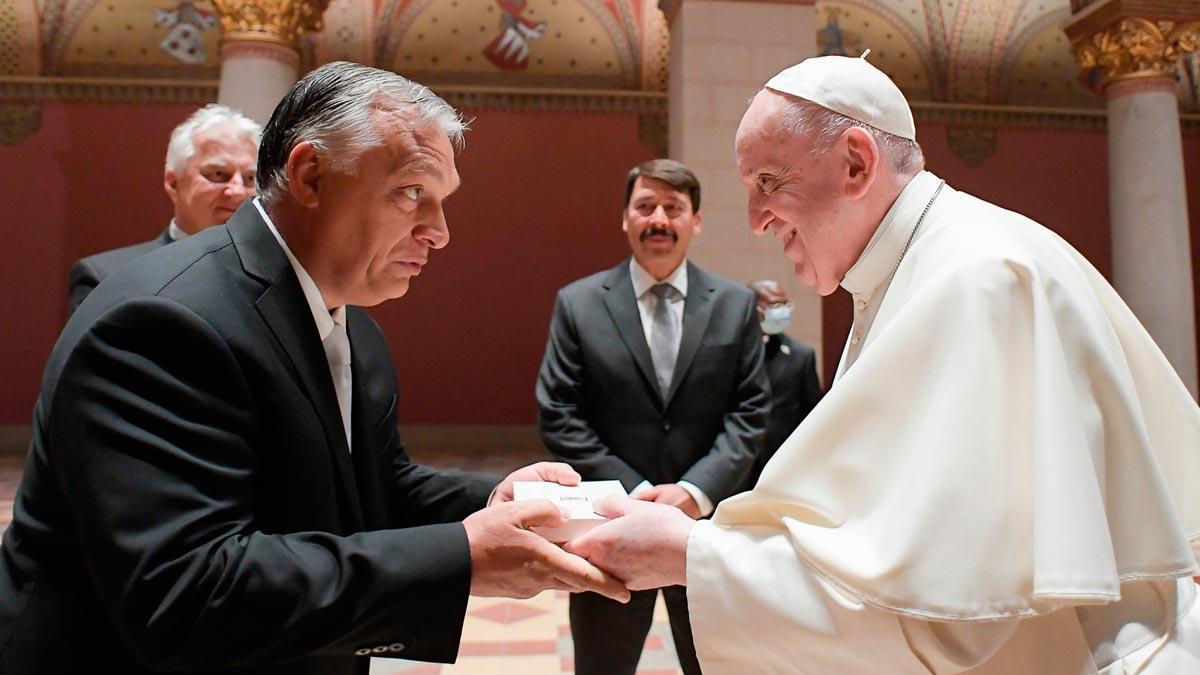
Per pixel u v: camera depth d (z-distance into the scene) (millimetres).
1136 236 8805
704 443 2604
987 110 12688
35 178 11352
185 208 2648
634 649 2543
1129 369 1445
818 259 1571
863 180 1463
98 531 1041
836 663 1223
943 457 1159
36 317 11242
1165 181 8773
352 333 1521
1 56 11328
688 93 7262
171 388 1097
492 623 4195
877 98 1485
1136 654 1279
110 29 11508
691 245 7168
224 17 7648
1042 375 1178
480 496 1662
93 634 1152
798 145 1480
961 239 1354
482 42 12102
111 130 11469
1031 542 1147
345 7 11758
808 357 3350
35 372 11203
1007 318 1232
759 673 1293
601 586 1315
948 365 1217
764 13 7355
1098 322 1284
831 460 1271
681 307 2734
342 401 1441
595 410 2650
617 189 12203
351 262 1295
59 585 1157
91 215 11391
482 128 12125
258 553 1084
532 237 12078
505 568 1229
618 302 2701
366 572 1132
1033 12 12430
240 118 2686
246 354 1180
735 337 2664
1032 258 1281
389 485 1637
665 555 1364
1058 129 12781
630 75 12273
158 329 1116
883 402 1252
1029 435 1190
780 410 3254
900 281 1437
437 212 1302
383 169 1234
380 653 1180
